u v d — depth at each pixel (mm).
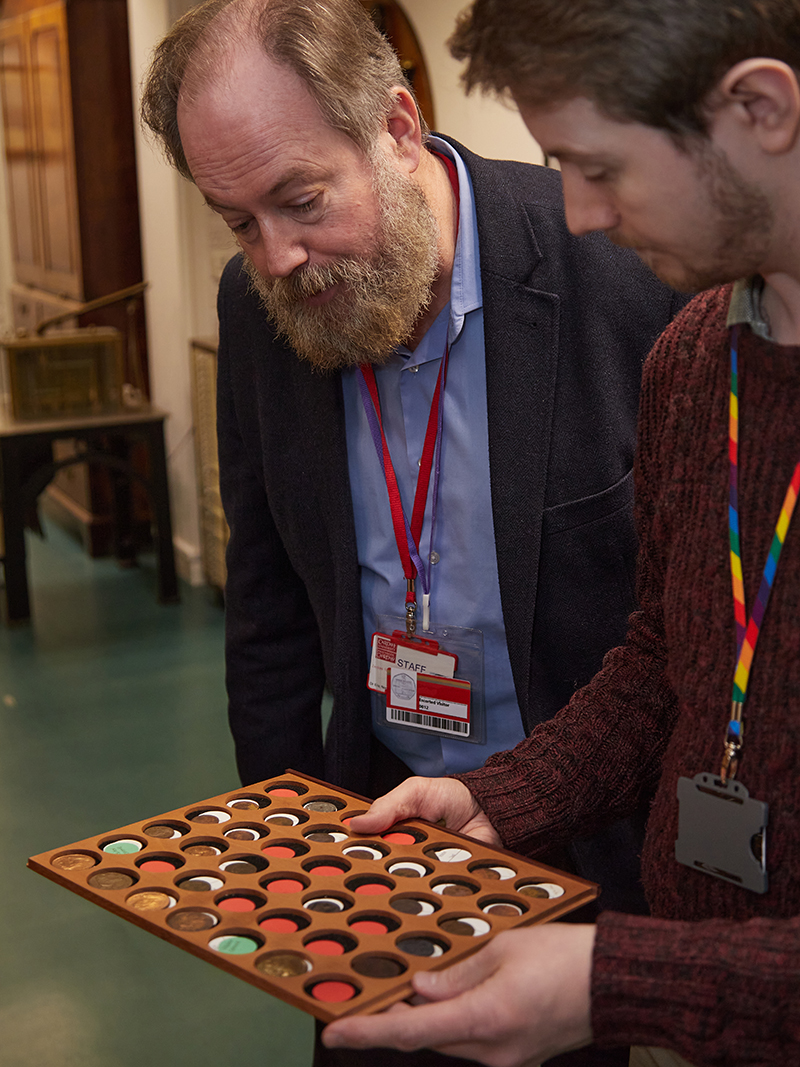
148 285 4734
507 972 763
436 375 1355
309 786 1192
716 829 851
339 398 1405
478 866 1019
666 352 948
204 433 4680
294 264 1147
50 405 4586
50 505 6418
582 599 1315
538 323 1288
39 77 5359
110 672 4156
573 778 1086
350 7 1144
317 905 956
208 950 872
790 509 807
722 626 854
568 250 1312
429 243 1226
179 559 5199
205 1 1170
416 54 3645
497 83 749
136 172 5211
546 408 1290
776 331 833
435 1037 752
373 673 1437
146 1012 2377
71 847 1052
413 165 1233
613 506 1295
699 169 715
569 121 728
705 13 667
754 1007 713
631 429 1316
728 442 853
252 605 1568
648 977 736
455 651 1379
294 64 1086
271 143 1090
